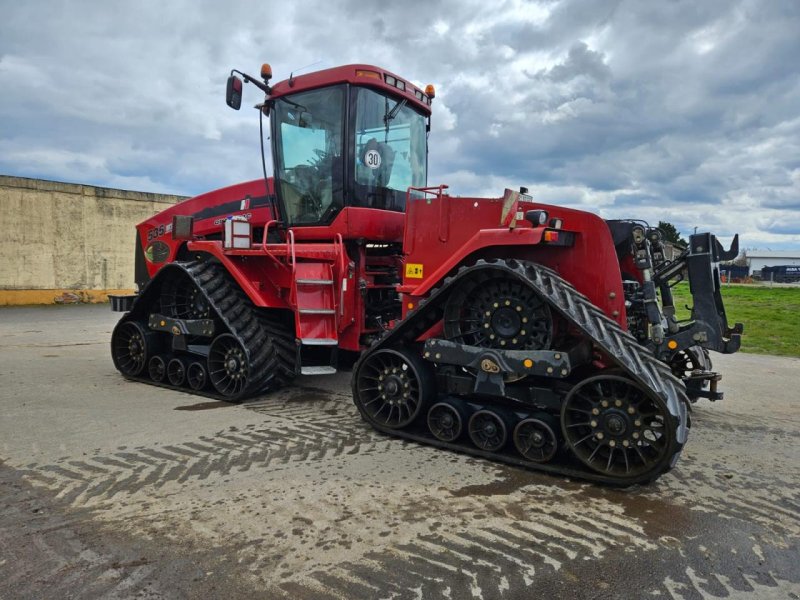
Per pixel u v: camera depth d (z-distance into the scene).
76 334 10.87
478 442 4.04
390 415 4.49
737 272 51.00
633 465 3.48
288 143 5.91
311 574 2.48
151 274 7.66
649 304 3.97
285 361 5.68
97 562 2.55
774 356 9.05
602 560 2.63
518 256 4.12
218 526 2.90
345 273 5.44
